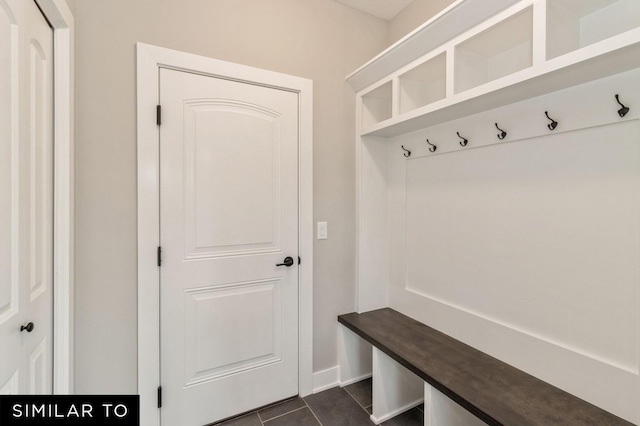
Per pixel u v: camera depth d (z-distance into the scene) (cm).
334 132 207
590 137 116
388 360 176
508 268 145
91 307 141
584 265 118
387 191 222
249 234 179
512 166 143
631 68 103
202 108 164
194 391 166
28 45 101
